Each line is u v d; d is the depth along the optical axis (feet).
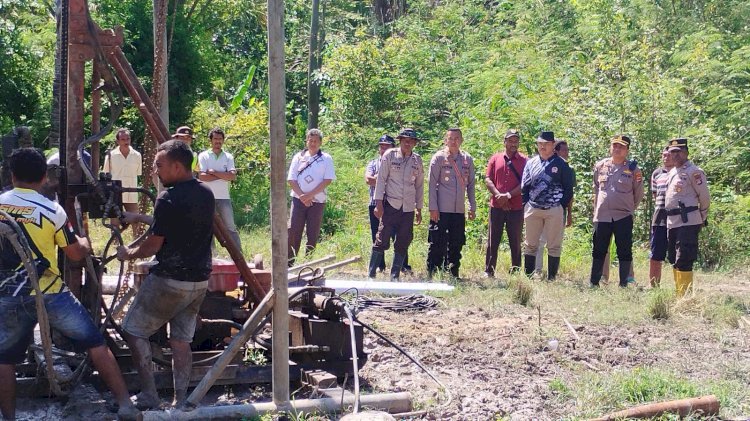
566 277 44.16
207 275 19.42
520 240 43.11
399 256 39.58
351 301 30.60
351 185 67.41
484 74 75.72
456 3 96.84
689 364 26.30
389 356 25.75
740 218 55.72
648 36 74.69
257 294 22.43
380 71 84.58
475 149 57.82
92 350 18.72
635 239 56.49
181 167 19.04
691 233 36.99
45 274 18.35
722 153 60.29
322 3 101.71
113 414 19.58
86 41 20.83
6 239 18.03
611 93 58.49
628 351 27.37
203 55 72.95
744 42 75.56
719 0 78.74
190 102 69.72
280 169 19.20
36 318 18.44
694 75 66.44
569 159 57.16
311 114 84.64
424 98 80.33
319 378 21.12
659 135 56.18
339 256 46.83
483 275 43.45
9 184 22.39
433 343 27.50
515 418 21.06
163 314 19.29
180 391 19.57
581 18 83.41
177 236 18.86
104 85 21.50
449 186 41.04
